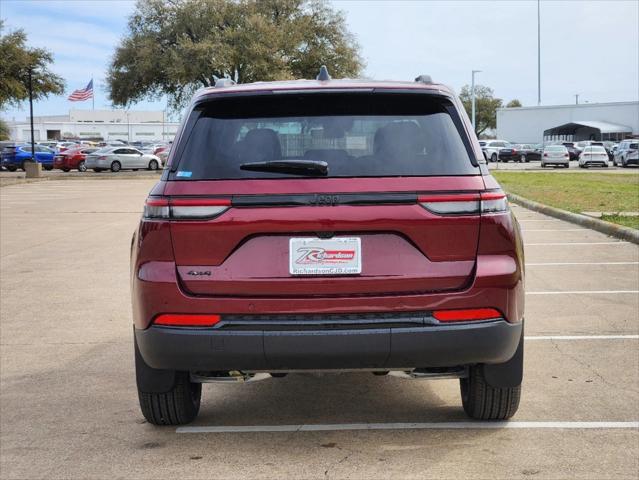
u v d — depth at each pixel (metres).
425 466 3.64
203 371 3.82
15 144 46.38
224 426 4.27
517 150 55.12
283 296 3.45
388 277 3.44
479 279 3.46
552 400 4.59
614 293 7.87
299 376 5.29
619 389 4.79
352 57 49.56
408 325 3.44
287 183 3.47
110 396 4.89
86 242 13.11
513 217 3.71
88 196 24.89
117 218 17.41
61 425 4.35
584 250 11.02
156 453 3.88
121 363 5.69
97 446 4.00
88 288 8.79
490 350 3.51
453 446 3.88
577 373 5.16
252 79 45.22
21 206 21.02
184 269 3.50
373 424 4.25
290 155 3.55
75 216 17.97
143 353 3.62
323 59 48.84
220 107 3.73
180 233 3.48
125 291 8.59
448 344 3.45
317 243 3.44
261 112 3.69
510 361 3.84
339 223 3.42
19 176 38.59
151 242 3.53
